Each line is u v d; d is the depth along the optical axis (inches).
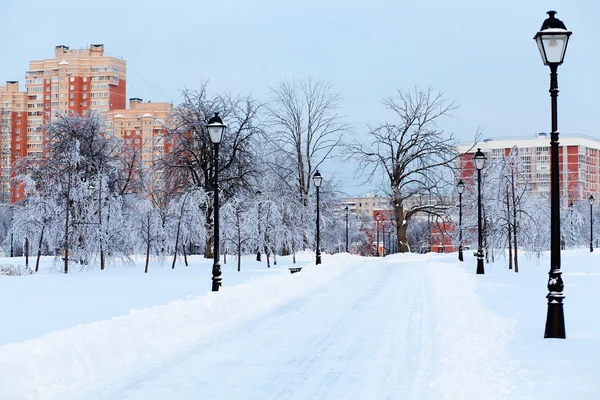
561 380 331.3
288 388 354.0
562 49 484.7
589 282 926.4
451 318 589.9
